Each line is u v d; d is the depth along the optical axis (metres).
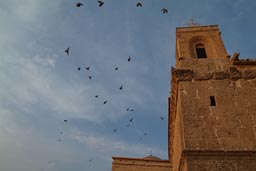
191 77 22.89
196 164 17.56
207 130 19.27
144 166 34.94
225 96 21.27
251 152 17.75
